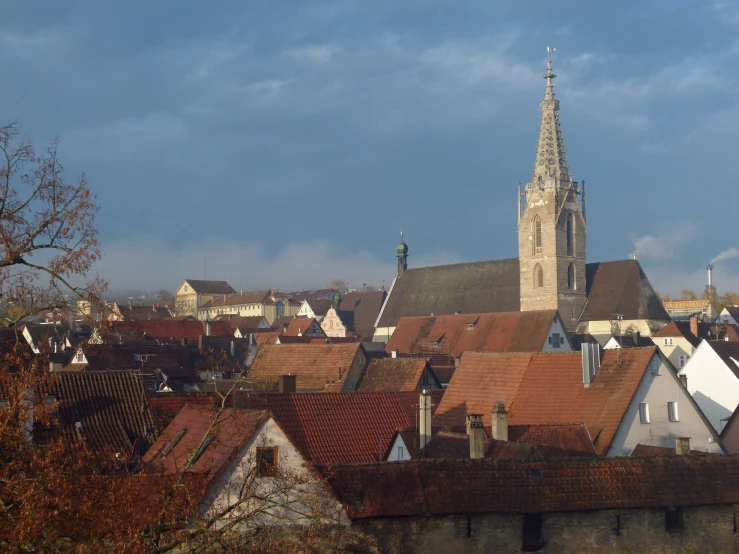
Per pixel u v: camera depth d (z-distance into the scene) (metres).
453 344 161.38
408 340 169.38
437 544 39.81
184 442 47.72
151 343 118.19
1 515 30.27
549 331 151.50
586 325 195.62
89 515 32.16
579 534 42.09
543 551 41.47
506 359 72.19
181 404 61.34
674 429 63.31
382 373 92.50
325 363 95.94
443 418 70.69
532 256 199.50
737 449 70.62
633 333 179.25
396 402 64.00
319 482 38.38
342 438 60.00
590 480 43.09
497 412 56.75
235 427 41.91
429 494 40.22
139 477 36.31
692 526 44.09
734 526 44.91
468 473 41.66
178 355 105.00
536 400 67.25
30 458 31.38
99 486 32.62
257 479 39.44
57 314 35.25
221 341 135.38
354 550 38.25
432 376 90.62
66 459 32.47
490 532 40.72
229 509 33.34
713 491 44.69
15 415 31.69
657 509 43.44
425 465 41.38
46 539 30.61
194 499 35.91
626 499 42.88
